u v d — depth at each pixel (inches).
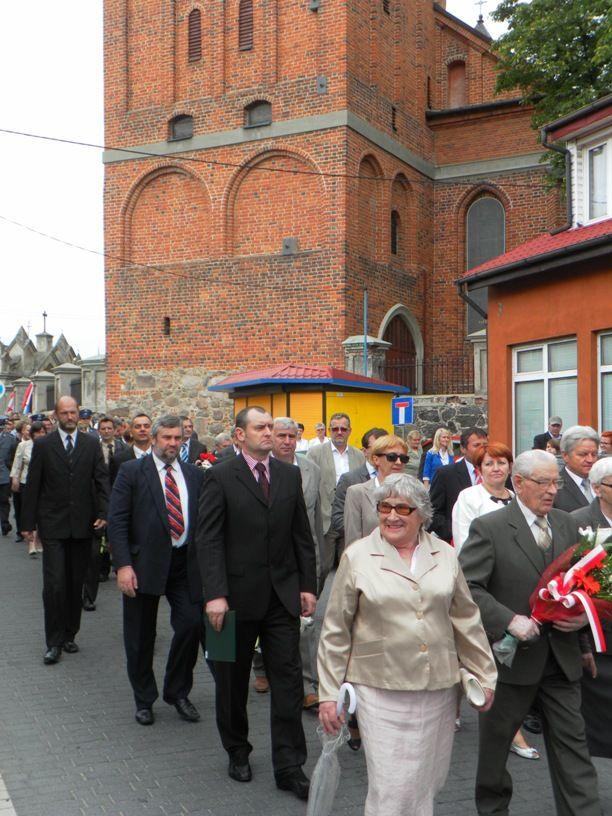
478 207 1118.4
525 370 585.6
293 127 943.7
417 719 158.9
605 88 826.8
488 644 166.7
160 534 259.1
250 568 216.1
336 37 925.2
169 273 1018.7
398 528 161.5
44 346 2650.1
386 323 1000.9
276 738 211.0
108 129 1047.6
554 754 178.7
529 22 855.1
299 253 944.3
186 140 1001.5
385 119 1003.9
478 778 185.3
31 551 587.8
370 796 159.2
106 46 1048.8
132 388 1039.6
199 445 525.7
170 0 1008.2
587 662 193.0
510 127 1085.1
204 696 285.6
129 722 258.1
